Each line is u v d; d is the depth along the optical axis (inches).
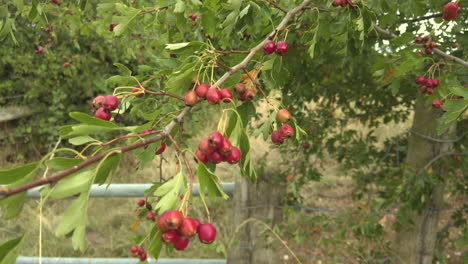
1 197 30.6
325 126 153.5
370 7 69.1
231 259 105.4
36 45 249.9
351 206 221.9
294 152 153.9
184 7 64.9
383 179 128.2
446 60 78.6
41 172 166.6
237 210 104.1
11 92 263.6
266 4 64.6
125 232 194.7
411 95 134.7
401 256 133.7
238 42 115.0
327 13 69.6
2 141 272.2
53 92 257.4
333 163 279.0
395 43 74.4
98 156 35.4
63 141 268.5
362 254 136.5
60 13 119.0
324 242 134.9
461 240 85.7
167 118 58.4
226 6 59.0
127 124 255.6
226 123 46.9
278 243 103.9
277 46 60.5
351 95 152.6
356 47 78.1
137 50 122.9
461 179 143.8
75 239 31.5
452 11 70.4
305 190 249.6
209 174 40.5
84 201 33.2
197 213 199.5
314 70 134.6
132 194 105.8
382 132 243.4
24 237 30.9
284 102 133.1
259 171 102.7
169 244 40.8
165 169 248.5
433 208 126.9
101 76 270.7
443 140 117.6
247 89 60.6
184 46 54.4
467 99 53.4
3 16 78.4
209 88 49.6
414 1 73.1
